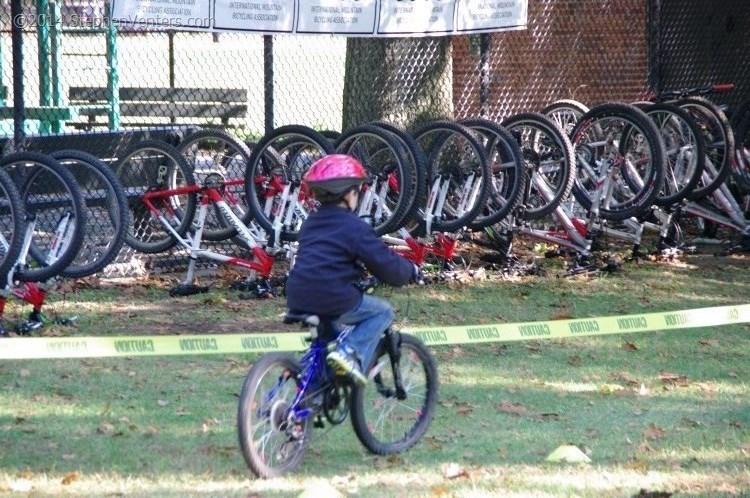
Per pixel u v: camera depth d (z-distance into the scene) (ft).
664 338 37.76
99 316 38.22
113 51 61.82
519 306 41.65
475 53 61.31
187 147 46.11
